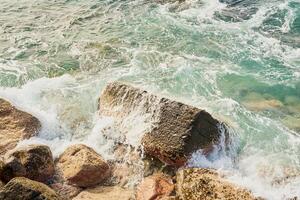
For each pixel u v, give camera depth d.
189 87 12.20
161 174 9.61
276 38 14.53
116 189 9.27
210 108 11.36
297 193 8.99
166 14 16.28
